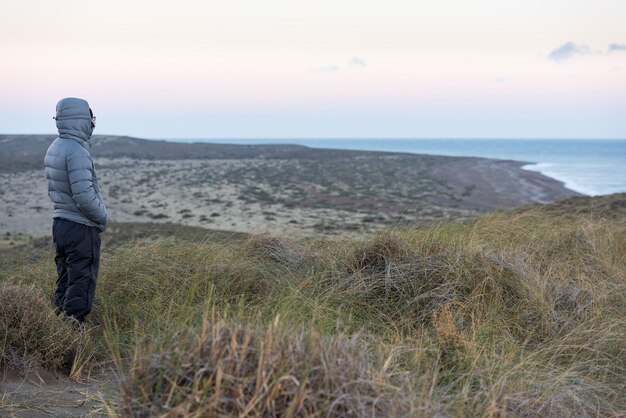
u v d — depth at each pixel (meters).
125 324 5.48
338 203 33.69
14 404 3.57
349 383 2.75
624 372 4.70
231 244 7.38
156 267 6.41
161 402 2.66
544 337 5.16
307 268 6.55
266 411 2.59
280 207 31.75
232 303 5.73
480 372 4.04
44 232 25.97
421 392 3.46
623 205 13.99
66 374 4.41
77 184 5.00
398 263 6.09
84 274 5.16
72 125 5.14
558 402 3.85
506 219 9.06
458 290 5.72
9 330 4.28
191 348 2.84
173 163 78.75
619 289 6.33
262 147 124.00
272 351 2.77
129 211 31.45
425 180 53.09
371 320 5.34
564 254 7.52
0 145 118.88
